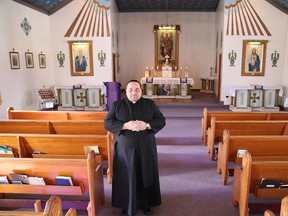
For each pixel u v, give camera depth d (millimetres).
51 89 9062
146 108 2838
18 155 3498
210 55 12719
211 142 4680
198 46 12711
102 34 9578
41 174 2672
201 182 3863
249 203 2939
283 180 2682
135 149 2801
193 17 12484
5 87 7094
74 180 2693
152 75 12281
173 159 4777
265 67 9555
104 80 9820
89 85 9164
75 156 3316
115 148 2889
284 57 9445
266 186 2670
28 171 2666
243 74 9586
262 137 3379
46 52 9414
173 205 3234
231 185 3760
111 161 3596
